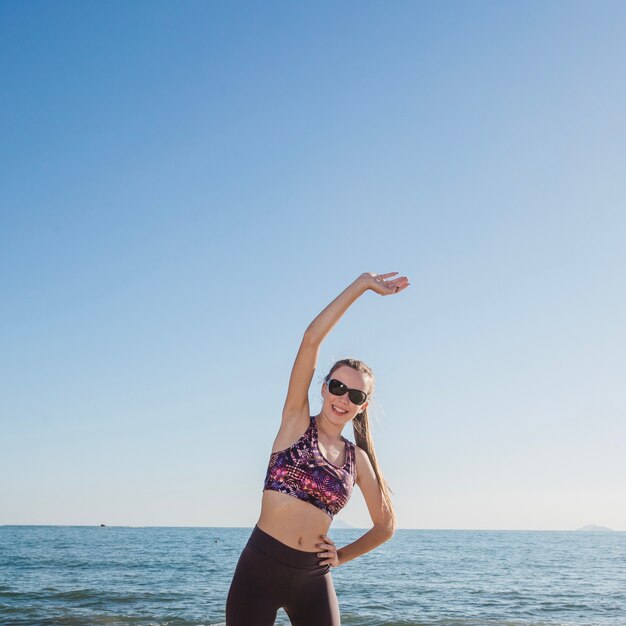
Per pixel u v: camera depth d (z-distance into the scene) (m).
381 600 19.86
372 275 3.69
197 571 30.12
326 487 3.47
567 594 21.81
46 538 86.06
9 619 14.44
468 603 19.17
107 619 14.59
